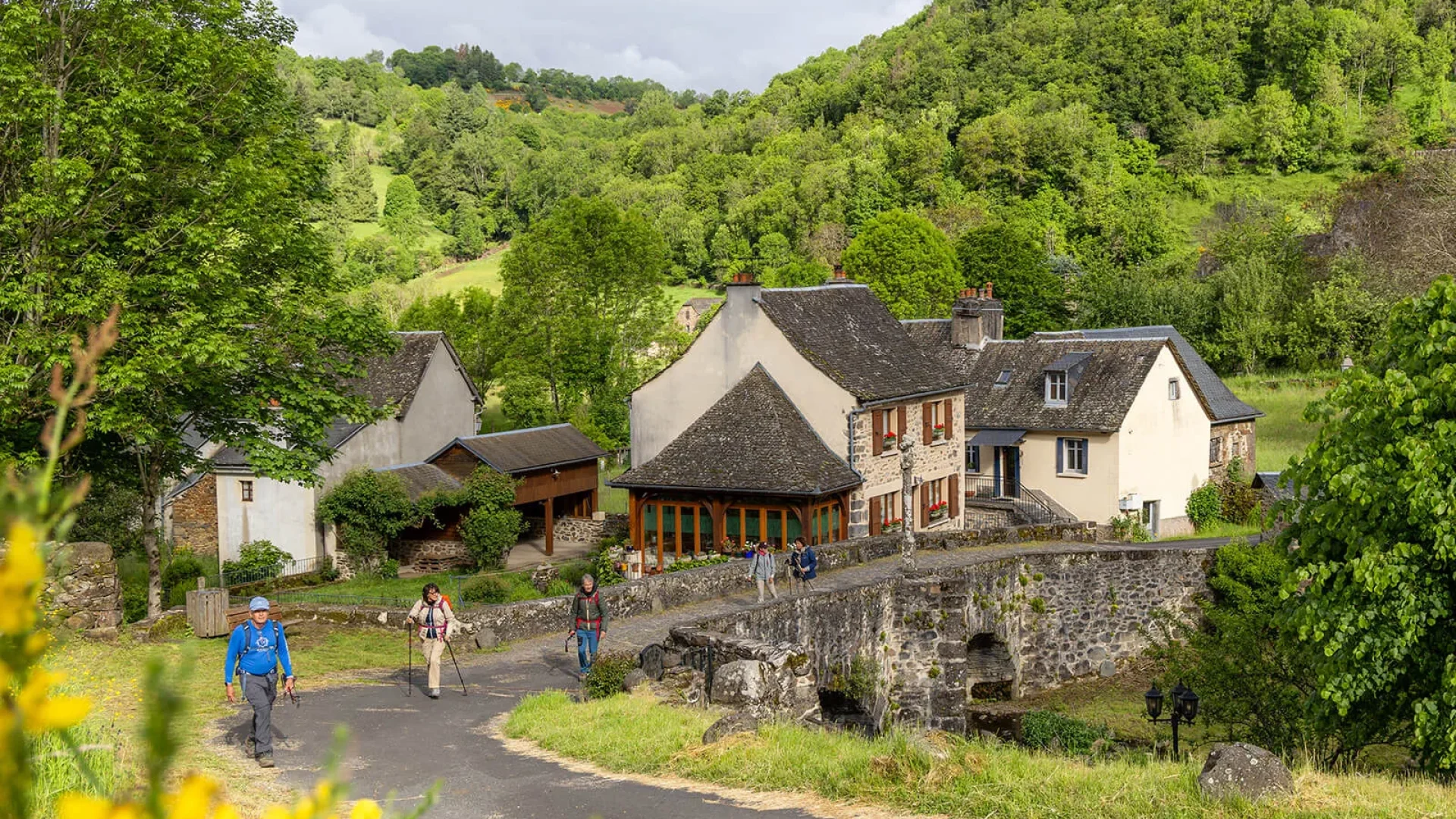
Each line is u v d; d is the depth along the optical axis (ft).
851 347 149.69
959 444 161.17
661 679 66.49
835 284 164.55
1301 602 68.03
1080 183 467.52
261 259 94.53
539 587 131.13
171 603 120.06
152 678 6.01
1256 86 554.05
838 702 97.40
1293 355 255.50
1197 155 506.07
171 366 78.38
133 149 82.02
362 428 166.40
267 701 48.75
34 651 5.81
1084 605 122.62
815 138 534.37
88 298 77.87
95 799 5.81
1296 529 69.87
